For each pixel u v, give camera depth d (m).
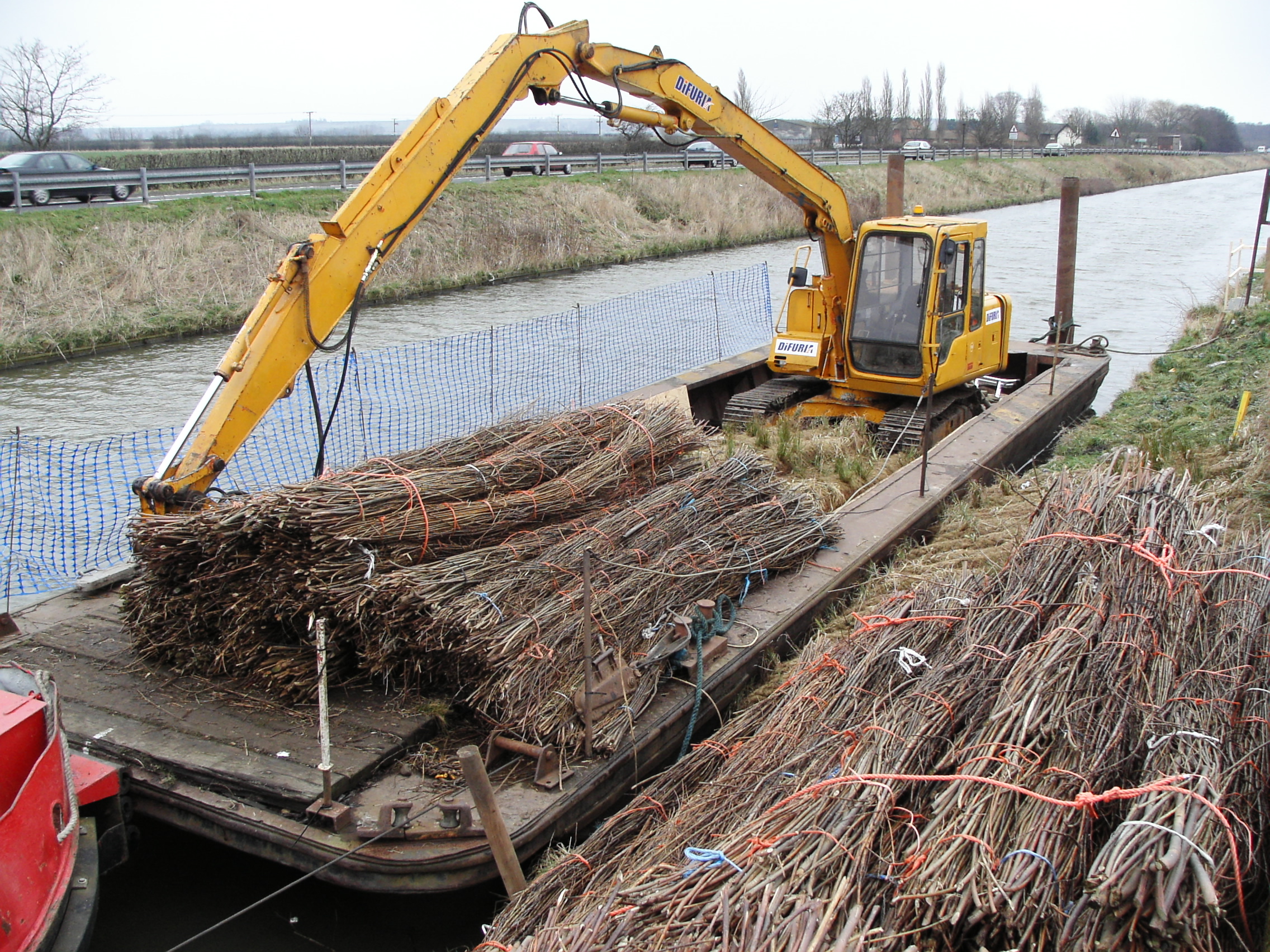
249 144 59.69
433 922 5.35
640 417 7.98
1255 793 4.54
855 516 8.86
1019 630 5.28
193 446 6.41
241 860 5.80
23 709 4.55
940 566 8.17
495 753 5.42
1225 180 83.19
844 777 4.29
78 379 16.64
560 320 19.86
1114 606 5.25
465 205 29.56
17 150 37.06
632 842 4.89
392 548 5.82
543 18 8.21
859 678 5.18
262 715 5.64
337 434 12.60
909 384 11.56
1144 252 33.91
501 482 6.68
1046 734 4.45
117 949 5.10
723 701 6.41
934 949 3.68
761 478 8.19
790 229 38.78
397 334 19.97
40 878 4.26
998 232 40.00
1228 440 10.52
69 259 20.62
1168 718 4.62
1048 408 12.17
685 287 24.69
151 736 5.41
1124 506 6.15
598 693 5.59
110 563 9.20
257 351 6.59
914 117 81.81
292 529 5.53
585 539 6.52
